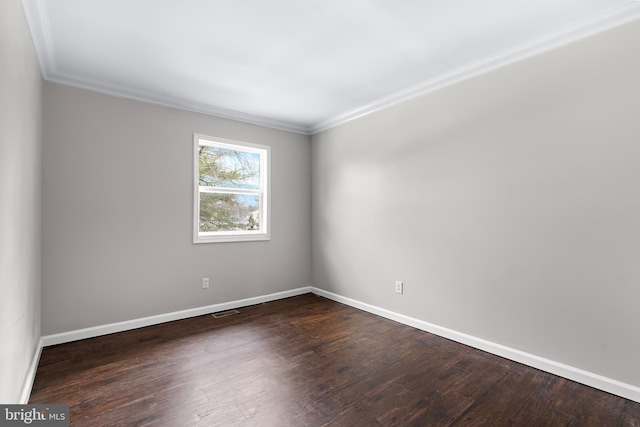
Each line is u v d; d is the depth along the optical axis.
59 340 2.60
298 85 2.91
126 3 1.77
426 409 1.75
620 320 1.85
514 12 1.87
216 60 2.44
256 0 1.75
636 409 1.73
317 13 1.88
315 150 4.27
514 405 1.79
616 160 1.87
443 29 2.05
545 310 2.16
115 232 2.89
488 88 2.46
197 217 3.37
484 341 2.49
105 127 2.84
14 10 1.50
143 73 2.63
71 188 2.67
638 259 1.80
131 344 2.61
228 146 3.69
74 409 1.73
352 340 2.71
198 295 3.38
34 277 2.16
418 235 2.98
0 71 1.26
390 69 2.60
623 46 1.84
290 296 4.14
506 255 2.36
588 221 1.97
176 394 1.88
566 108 2.06
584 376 1.98
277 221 4.04
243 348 2.54
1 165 1.28
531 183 2.22
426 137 2.91
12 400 1.48
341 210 3.86
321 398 1.85
